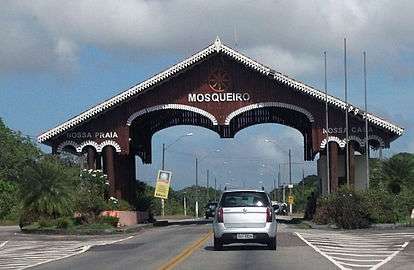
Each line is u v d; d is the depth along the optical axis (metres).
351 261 23.22
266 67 55.34
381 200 46.62
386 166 52.19
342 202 45.91
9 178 81.44
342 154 57.84
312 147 56.50
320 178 59.41
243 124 65.50
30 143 89.94
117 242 35.69
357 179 57.22
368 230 42.47
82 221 47.12
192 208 127.69
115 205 52.88
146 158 67.25
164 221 67.69
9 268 23.45
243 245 30.27
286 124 65.06
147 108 56.25
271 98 56.16
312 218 55.91
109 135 56.06
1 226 63.06
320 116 55.62
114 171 56.34
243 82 56.38
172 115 63.69
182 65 55.50
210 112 56.38
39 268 23.17
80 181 49.50
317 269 20.70
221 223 27.11
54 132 55.47
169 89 56.53
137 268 21.89
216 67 56.44
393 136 55.47
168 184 67.75
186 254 26.38
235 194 27.41
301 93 55.66
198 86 56.41
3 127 89.94
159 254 27.03
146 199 66.06
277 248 28.67
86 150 56.09
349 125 55.50
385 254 25.89
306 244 30.94
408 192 51.00
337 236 36.78
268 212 27.06
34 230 44.81
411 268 21.00
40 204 46.00
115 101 55.38
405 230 41.34
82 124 55.97
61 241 38.34
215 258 24.55
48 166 46.88
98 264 23.84
